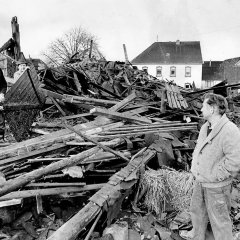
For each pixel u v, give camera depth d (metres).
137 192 4.34
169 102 8.30
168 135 6.24
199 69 44.50
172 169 4.98
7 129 6.90
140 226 3.80
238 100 12.94
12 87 5.99
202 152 2.96
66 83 9.97
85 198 4.19
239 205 4.46
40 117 7.70
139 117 6.53
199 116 8.91
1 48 12.13
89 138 4.63
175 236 3.64
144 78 12.30
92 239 3.39
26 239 3.40
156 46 47.00
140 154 5.06
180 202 4.25
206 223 3.20
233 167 2.75
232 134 2.75
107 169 4.68
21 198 3.66
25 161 4.49
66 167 3.88
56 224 3.69
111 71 12.88
